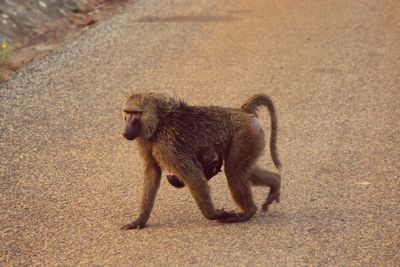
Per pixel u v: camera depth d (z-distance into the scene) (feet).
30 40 63.57
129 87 52.31
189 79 53.57
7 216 34.42
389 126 44.47
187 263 29.58
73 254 30.73
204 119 32.58
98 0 74.90
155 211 34.83
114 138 44.01
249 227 32.63
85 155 41.63
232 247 30.78
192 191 32.32
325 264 29.22
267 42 61.31
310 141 42.68
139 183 37.99
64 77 54.24
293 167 39.24
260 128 33.14
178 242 31.40
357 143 42.19
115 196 36.50
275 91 50.85
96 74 54.85
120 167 40.04
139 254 30.48
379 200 34.96
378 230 31.91
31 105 49.11
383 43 60.29
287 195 36.04
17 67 57.21
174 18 68.03
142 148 32.68
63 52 59.52
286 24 65.67
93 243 31.63
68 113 47.85
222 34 63.52
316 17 67.46
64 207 35.32
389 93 50.01
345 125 44.93
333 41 61.11
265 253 30.19
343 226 32.35
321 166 39.24
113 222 33.60
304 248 30.53
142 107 31.63
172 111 32.24
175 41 61.93
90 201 35.96
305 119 46.03
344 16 67.46
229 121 32.83
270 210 34.50
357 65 55.62
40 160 40.93
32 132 44.80
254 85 52.11
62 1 71.41
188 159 32.07
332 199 35.35
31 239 32.19
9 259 30.45
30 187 37.60
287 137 43.37
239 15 68.54
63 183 38.09
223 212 32.89
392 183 36.81
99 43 61.52
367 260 29.48
